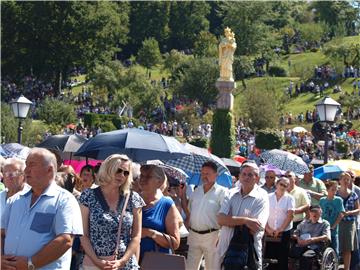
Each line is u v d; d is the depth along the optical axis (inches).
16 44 4805.6
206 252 535.5
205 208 533.6
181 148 613.9
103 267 366.3
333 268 687.1
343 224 737.6
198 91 4448.8
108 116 3725.4
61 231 335.9
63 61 4849.9
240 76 5083.7
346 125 3304.6
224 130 2119.8
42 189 342.0
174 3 6309.1
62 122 3506.4
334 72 4658.0
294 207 652.7
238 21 5836.6
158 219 437.1
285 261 647.8
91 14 4869.6
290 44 6048.2
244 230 509.0
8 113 2605.8
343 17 6368.1
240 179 525.7
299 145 2632.9
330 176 956.6
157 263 420.8
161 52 6245.1
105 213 373.7
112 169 376.5
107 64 4650.6
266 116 3634.4
